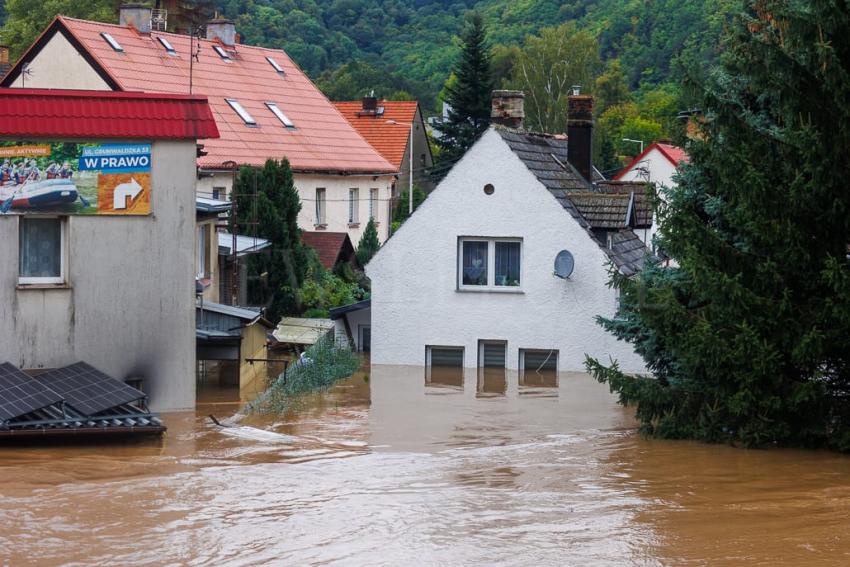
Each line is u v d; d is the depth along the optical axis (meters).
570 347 41.66
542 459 26.09
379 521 20.12
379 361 43.25
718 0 115.94
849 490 22.62
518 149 42.75
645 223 48.41
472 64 100.00
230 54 74.81
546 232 41.69
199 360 36.72
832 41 25.34
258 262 51.03
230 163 57.16
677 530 19.45
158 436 28.08
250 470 24.50
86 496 21.69
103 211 30.62
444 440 28.83
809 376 26.88
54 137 30.00
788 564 17.48
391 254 43.00
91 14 105.31
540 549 18.38
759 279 26.06
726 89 29.48
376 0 169.88
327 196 70.62
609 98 124.88
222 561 17.78
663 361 31.12
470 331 42.53
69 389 28.55
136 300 31.12
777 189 25.72
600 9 147.50
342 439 28.81
